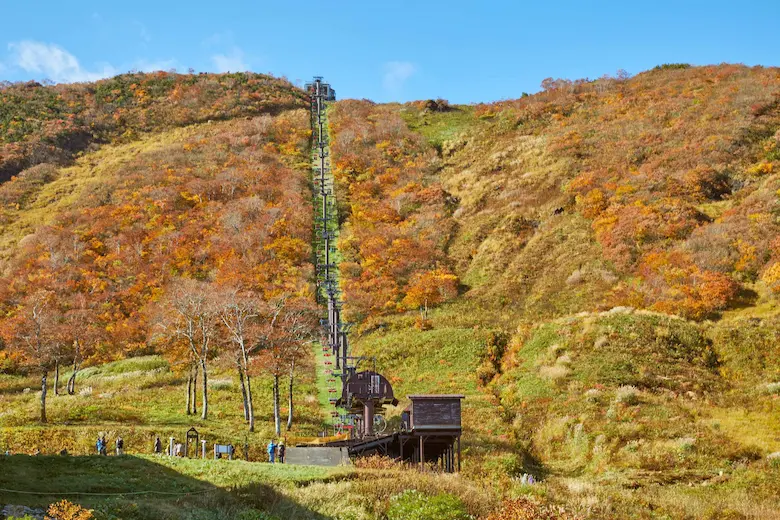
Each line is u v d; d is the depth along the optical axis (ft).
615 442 137.49
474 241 303.68
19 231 321.52
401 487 86.07
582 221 288.92
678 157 315.37
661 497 102.53
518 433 155.84
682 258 241.76
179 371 205.87
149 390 193.06
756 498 103.30
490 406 173.88
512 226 302.66
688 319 211.00
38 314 204.44
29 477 78.54
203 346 174.50
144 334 236.22
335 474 91.66
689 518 91.71
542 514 80.53
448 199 354.13
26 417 157.79
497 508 83.15
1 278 271.08
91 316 241.96
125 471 86.74
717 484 112.27
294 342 172.55
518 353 206.28
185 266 281.54
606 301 233.14
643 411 150.51
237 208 326.65
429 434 117.39
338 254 300.61
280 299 240.73
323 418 174.19
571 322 212.23
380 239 306.35
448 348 216.33
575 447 142.20
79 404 174.40
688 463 125.39
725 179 294.25
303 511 76.23
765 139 321.52
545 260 273.13
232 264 274.77
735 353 184.24
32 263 281.74
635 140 348.18
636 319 204.13
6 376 216.13
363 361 212.23
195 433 135.54
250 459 133.28
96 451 134.31
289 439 148.36
